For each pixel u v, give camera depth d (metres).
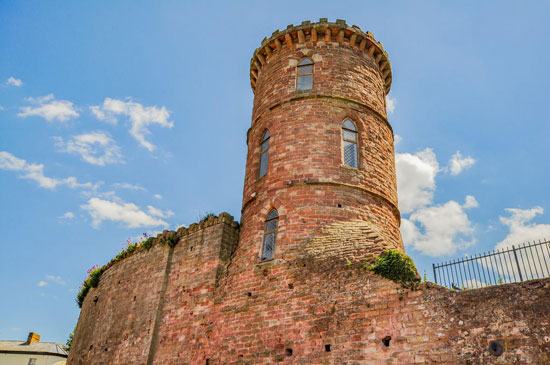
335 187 20.22
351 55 24.58
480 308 12.89
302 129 21.89
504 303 12.57
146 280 26.22
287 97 23.31
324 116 22.16
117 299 28.12
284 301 17.55
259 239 20.17
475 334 12.63
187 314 21.95
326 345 15.48
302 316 16.67
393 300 14.70
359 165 21.50
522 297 12.38
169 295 23.97
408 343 13.72
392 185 22.56
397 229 21.77
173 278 24.45
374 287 15.37
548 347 11.44
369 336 14.64
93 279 32.91
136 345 23.72
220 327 19.42
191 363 19.89
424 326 13.66
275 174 21.33
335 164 20.86
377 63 26.03
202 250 23.75
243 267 20.03
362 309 15.23
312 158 20.97
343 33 24.84
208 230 24.23
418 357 13.34
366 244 17.08
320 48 24.53
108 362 25.36
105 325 27.80
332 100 22.66
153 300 24.52
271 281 18.45
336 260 17.11
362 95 23.55
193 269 23.45
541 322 11.80
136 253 28.77
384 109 24.98
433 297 13.91
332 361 15.02
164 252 26.05
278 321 17.27
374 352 14.28
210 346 19.44
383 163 22.45
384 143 23.25
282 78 24.28
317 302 16.56
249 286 19.22
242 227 22.08
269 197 20.89
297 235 19.06
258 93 25.72
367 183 20.97
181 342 21.27
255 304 18.47
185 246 25.14
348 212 19.69
